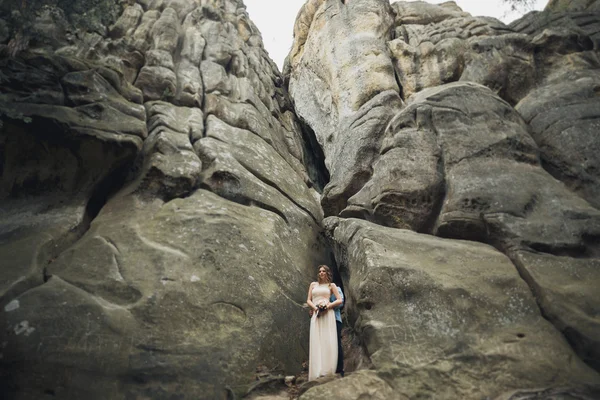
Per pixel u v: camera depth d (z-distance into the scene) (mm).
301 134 15562
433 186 8180
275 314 7098
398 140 9000
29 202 8031
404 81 12492
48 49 9867
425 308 6047
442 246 7062
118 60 10633
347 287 8414
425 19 14750
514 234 6797
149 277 6730
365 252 7039
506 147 8320
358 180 10109
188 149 9516
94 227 7762
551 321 5695
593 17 11883
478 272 6422
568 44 11125
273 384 6152
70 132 8203
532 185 7559
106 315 6012
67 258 6930
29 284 6305
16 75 8578
